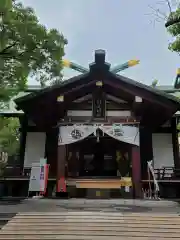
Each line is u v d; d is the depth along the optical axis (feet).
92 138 48.06
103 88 46.47
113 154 50.80
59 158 43.27
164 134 52.85
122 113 46.65
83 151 50.67
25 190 45.57
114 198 40.29
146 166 49.26
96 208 26.76
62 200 34.88
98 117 45.21
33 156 51.72
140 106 44.96
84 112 46.19
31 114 46.78
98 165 50.24
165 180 45.14
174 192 45.55
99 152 50.72
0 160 53.52
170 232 19.36
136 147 43.98
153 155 51.52
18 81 32.76
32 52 32.50
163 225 20.53
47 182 44.34
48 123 49.75
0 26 29.53
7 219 22.07
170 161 51.13
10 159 52.42
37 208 26.66
